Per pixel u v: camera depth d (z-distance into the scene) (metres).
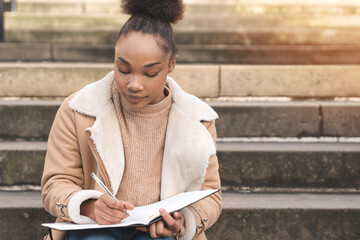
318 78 4.01
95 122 1.83
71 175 1.89
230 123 3.55
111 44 5.19
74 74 3.93
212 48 4.86
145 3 1.74
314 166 3.17
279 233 2.78
